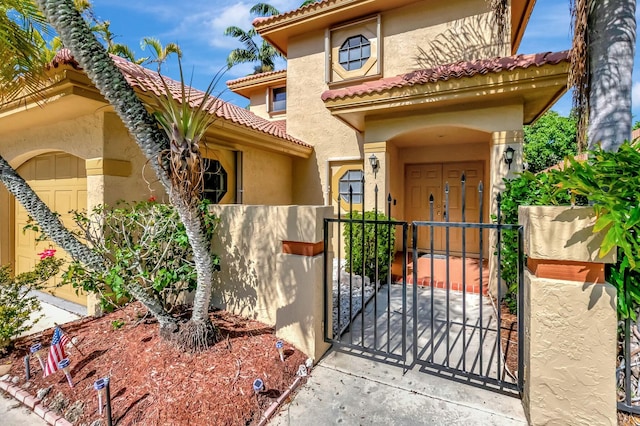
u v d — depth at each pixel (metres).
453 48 8.99
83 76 4.29
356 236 7.30
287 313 4.10
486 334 4.63
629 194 2.44
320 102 11.00
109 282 3.94
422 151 9.79
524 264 3.12
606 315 2.49
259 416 3.01
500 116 6.53
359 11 9.93
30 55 4.27
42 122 5.97
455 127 7.11
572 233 2.55
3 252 7.52
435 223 3.56
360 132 9.46
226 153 8.47
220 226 5.09
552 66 5.50
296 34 11.42
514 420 2.92
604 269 2.60
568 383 2.61
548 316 2.66
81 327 4.79
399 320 5.24
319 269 4.02
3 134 7.00
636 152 2.47
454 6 9.01
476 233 9.45
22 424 3.07
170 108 3.10
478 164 9.40
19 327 4.73
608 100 3.72
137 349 3.84
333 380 3.59
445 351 4.19
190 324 3.88
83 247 3.84
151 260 4.70
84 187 5.91
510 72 5.79
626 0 3.68
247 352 3.79
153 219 4.73
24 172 7.19
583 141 4.10
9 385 3.59
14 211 7.69
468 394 3.30
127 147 5.55
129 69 5.80
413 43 9.52
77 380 3.50
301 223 3.97
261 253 4.66
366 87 7.28
